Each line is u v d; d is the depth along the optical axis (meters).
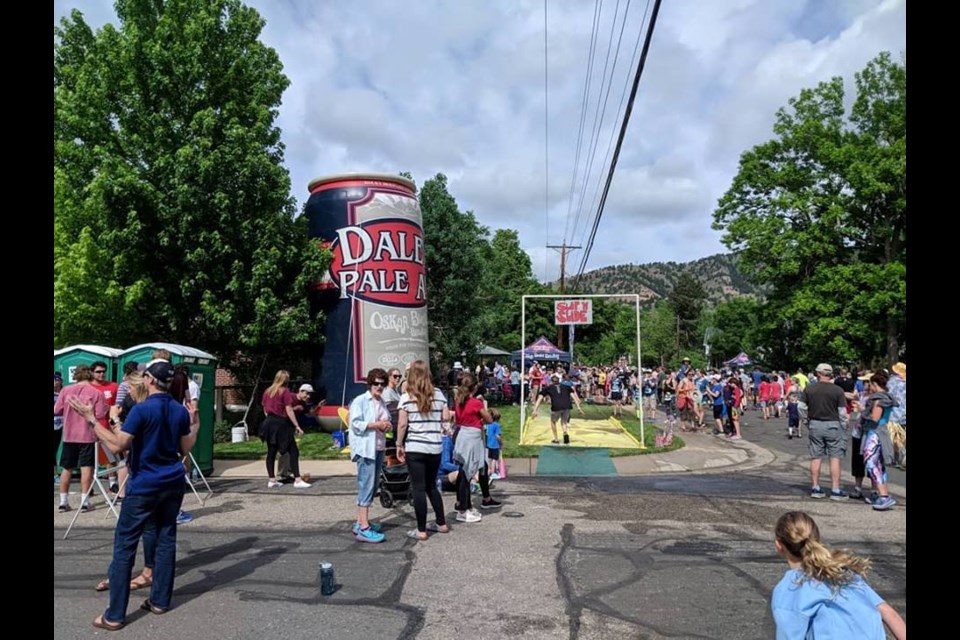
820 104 36.66
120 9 18.89
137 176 16.56
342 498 9.45
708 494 9.63
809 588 3.04
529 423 18.97
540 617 4.82
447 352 28.92
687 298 102.38
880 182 32.56
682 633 4.54
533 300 58.69
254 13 18.81
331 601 5.16
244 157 17.02
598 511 8.41
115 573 4.66
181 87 17.42
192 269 16.61
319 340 17.81
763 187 37.22
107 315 16.53
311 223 18.45
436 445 7.05
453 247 28.52
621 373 30.34
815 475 9.34
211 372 11.29
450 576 5.75
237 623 4.72
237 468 12.42
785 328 38.97
